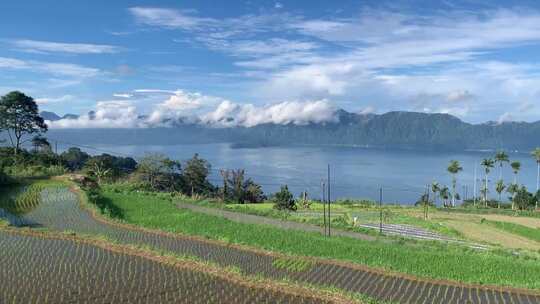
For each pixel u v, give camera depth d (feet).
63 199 146.72
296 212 216.33
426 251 117.91
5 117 268.62
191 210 156.25
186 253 92.94
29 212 125.90
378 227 184.96
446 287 84.89
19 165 217.36
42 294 60.54
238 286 67.77
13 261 74.69
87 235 92.43
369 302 66.39
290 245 110.42
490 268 101.96
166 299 61.26
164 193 198.08
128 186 200.03
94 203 137.90
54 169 214.90
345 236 140.87
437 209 280.10
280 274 83.10
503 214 273.95
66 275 68.80
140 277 69.67
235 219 151.02
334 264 93.66
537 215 271.69
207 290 65.46
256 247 101.91
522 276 97.50
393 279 86.94
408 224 203.62
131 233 107.55
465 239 174.70
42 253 80.02
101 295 61.41
